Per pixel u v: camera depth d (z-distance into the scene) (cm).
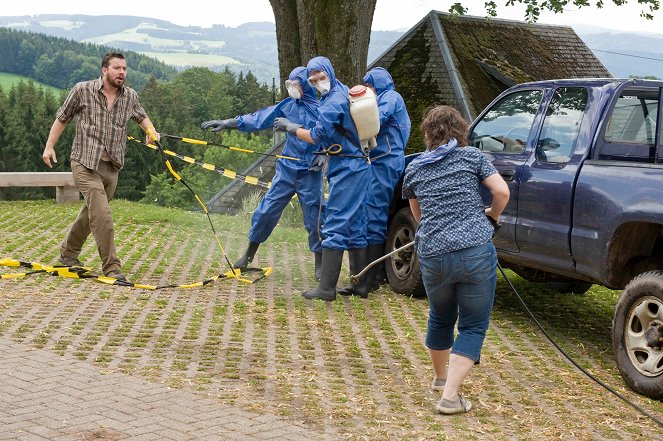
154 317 747
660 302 592
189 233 1258
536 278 823
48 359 602
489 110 851
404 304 859
